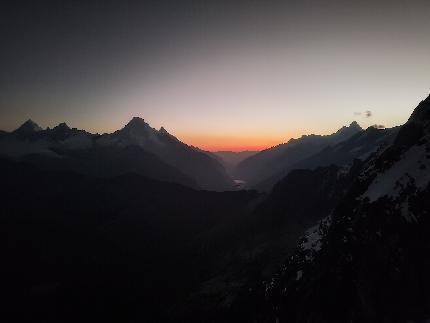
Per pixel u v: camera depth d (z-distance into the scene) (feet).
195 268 429.79
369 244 143.02
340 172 456.04
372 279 132.16
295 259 227.20
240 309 249.96
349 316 131.34
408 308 117.80
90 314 366.02
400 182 152.76
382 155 198.08
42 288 431.84
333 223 203.21
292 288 188.44
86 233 622.54
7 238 591.78
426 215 129.18
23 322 357.00
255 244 418.51
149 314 347.15
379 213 149.48
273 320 182.09
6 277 459.73
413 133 180.24
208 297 322.14
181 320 301.63
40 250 549.13
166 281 414.82
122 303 379.14
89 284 432.25
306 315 152.46
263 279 291.79
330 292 146.00
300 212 440.04
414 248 126.00
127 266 475.31
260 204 538.88
